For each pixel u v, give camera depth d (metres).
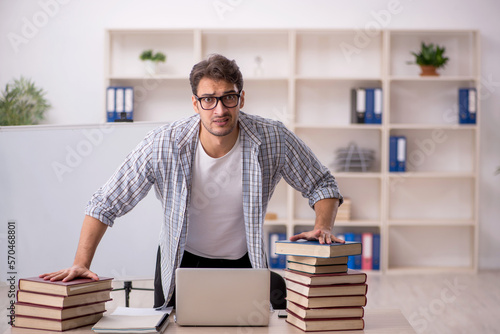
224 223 2.04
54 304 1.58
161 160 1.91
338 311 1.61
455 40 5.50
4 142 2.87
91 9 5.41
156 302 2.21
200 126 1.93
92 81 5.43
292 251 1.67
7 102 5.16
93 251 1.85
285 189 5.57
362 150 5.43
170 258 1.98
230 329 1.63
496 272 5.41
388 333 1.59
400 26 5.48
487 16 5.48
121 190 1.92
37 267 2.87
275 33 5.49
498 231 5.61
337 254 1.60
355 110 5.30
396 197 5.61
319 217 2.01
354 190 5.57
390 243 5.62
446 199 5.61
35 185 2.87
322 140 5.54
